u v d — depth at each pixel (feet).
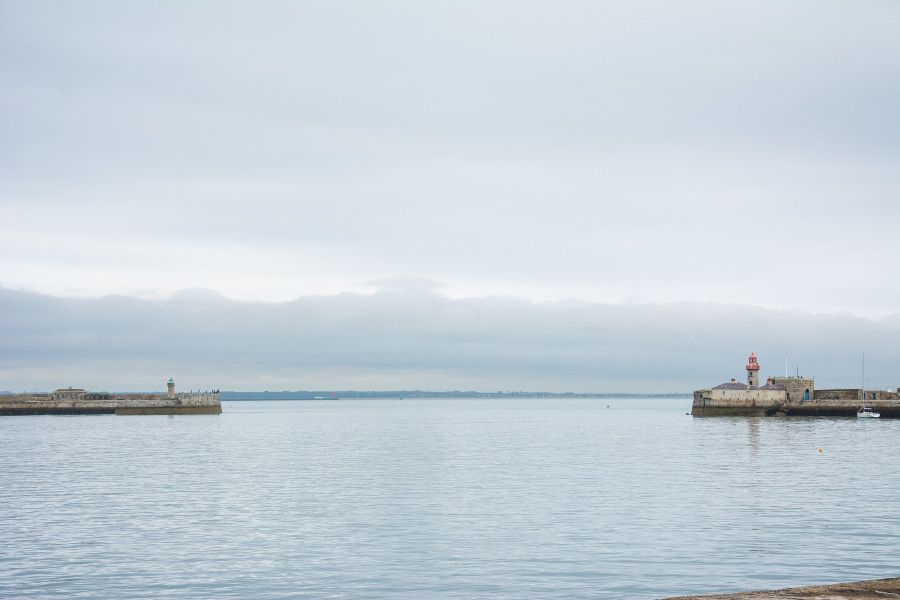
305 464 318.86
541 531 169.37
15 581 133.28
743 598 101.91
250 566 142.41
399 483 250.98
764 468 286.87
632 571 136.36
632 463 312.09
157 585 131.03
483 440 479.82
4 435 531.50
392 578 134.41
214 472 287.28
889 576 130.72
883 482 243.19
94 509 200.44
